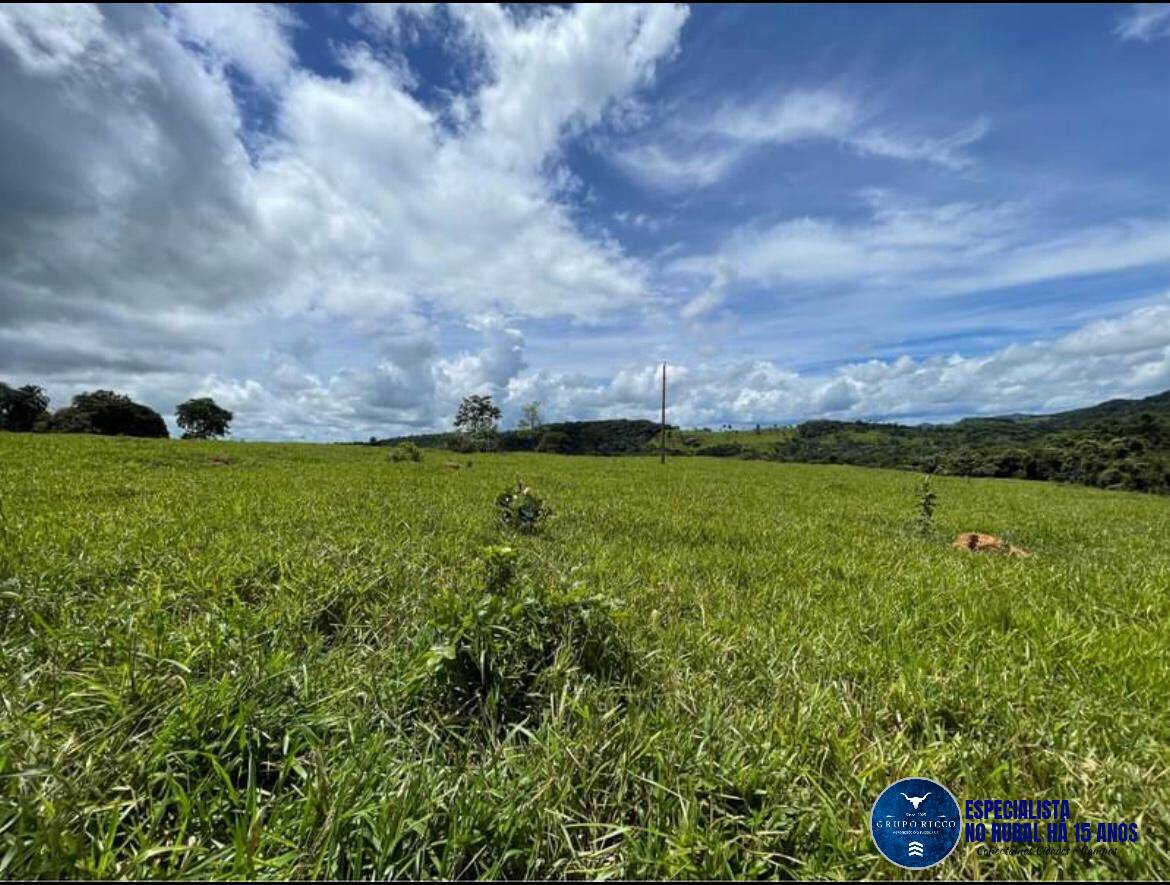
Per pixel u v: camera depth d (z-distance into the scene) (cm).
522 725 263
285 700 261
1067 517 1279
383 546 556
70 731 232
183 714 231
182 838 189
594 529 812
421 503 937
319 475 1393
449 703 276
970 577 582
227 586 405
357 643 353
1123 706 304
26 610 345
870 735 272
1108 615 475
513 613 302
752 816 210
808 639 387
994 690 311
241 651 300
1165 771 242
